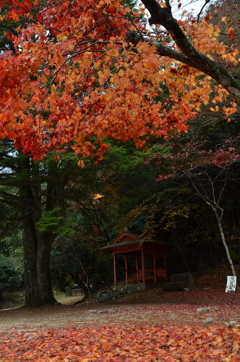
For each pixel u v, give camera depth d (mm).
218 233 19469
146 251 20141
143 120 7215
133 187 17906
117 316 10039
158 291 17703
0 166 15844
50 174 15562
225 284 16250
